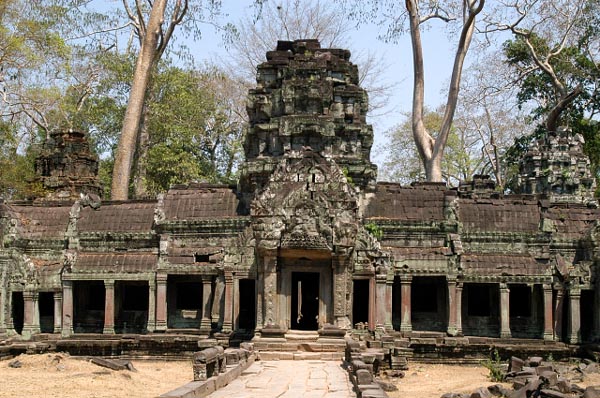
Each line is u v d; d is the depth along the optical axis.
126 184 52.19
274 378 24.27
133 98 53.03
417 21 57.72
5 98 54.41
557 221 43.50
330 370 26.84
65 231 44.78
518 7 58.62
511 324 41.28
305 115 42.56
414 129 57.75
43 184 51.81
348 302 35.62
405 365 35.09
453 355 38.66
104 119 69.12
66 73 58.91
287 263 34.94
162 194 44.59
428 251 40.34
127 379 29.77
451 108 55.25
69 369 31.95
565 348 38.78
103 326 42.72
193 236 42.78
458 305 39.50
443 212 42.62
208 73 74.81
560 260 40.62
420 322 41.09
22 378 29.23
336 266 34.41
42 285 41.44
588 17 63.22
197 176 66.50
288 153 36.50
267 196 34.72
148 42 53.78
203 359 20.78
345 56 46.53
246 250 38.00
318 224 34.06
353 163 42.88
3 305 41.16
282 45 46.62
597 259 40.19
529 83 69.38
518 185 58.91
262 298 34.53
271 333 33.25
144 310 43.16
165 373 33.56
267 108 44.12
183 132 66.06
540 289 41.16
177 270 40.84
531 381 24.17
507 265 40.34
